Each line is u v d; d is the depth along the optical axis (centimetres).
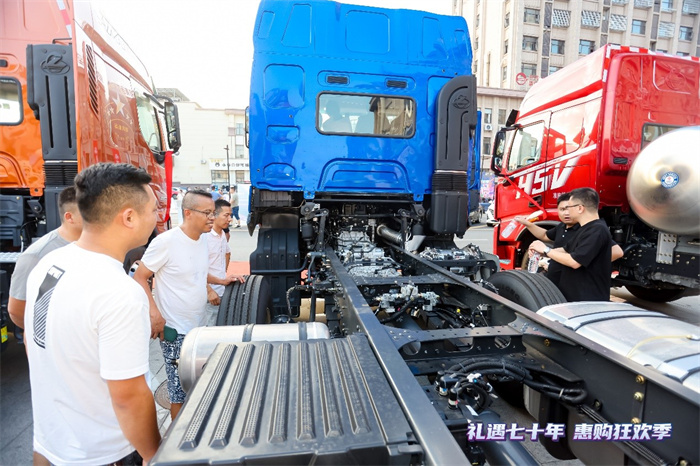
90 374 115
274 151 344
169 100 545
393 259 370
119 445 123
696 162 278
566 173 465
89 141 321
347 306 206
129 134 425
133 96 448
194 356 147
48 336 115
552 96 501
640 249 424
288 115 342
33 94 308
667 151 293
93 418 119
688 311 505
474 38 4009
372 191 362
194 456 81
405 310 247
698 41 2514
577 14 3325
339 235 387
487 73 3788
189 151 3925
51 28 368
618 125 416
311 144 348
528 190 525
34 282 121
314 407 99
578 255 254
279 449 84
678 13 2864
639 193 313
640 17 3238
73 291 112
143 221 125
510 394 238
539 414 166
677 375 120
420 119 366
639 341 142
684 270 374
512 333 163
